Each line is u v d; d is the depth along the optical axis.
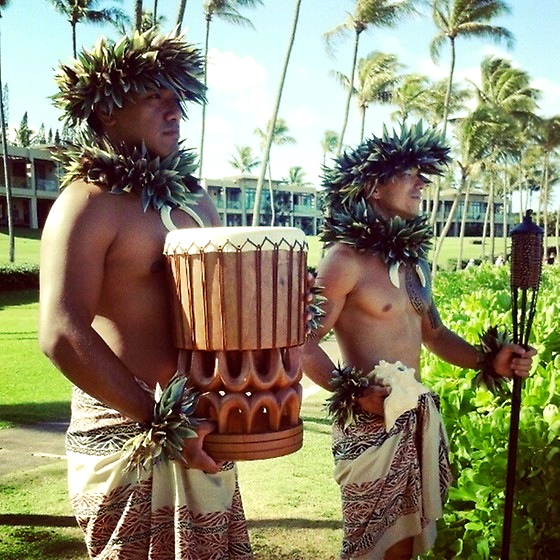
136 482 1.99
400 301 2.82
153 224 2.02
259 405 1.82
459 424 3.14
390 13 27.50
